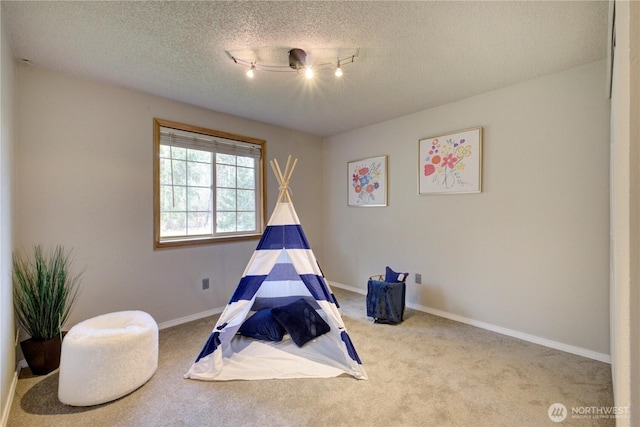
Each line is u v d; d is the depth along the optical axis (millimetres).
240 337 2566
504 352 2363
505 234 2697
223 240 3383
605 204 2191
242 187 3648
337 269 4379
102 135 2564
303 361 2193
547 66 2271
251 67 2281
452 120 3035
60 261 2334
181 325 2977
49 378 1995
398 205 3568
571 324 2357
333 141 4387
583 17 1681
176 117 3004
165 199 3008
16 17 1685
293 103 3061
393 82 2551
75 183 2438
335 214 4375
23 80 2211
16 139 2141
